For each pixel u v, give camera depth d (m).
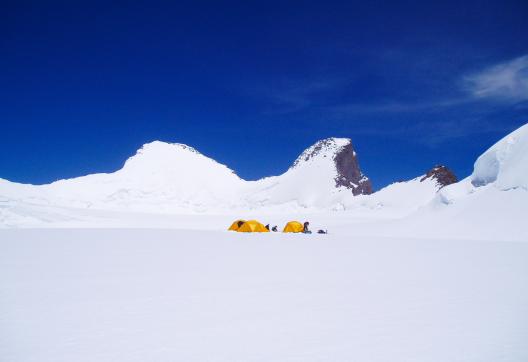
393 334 4.68
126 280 8.14
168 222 69.31
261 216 83.44
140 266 10.05
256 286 7.55
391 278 8.34
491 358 3.93
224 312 5.68
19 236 18.58
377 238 20.00
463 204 34.69
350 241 17.84
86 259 11.23
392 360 3.90
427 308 5.84
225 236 19.98
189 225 68.38
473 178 38.56
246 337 4.61
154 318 5.39
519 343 4.35
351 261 11.13
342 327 4.96
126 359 3.94
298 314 5.57
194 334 4.71
